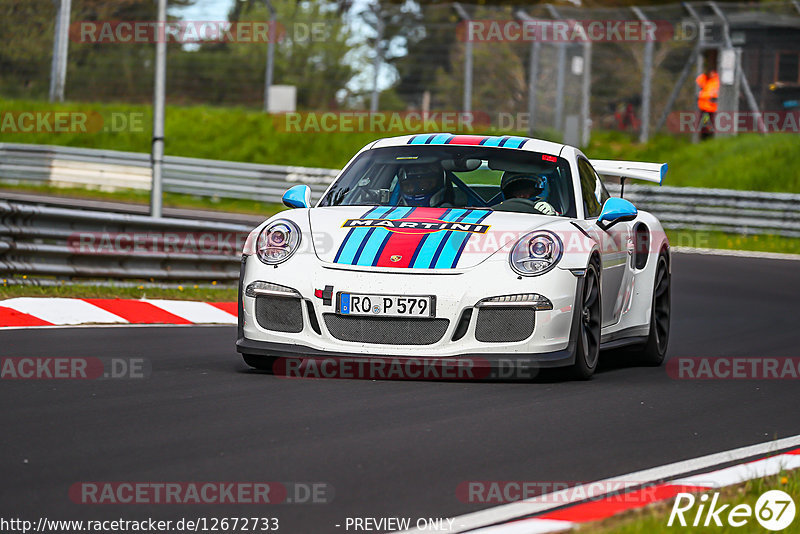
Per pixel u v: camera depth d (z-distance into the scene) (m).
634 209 21.89
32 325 26.25
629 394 19.17
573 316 19.53
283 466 12.77
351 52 103.25
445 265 19.05
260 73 103.69
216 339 25.58
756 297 41.66
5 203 30.05
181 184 79.94
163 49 42.31
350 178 22.70
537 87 86.19
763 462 14.04
